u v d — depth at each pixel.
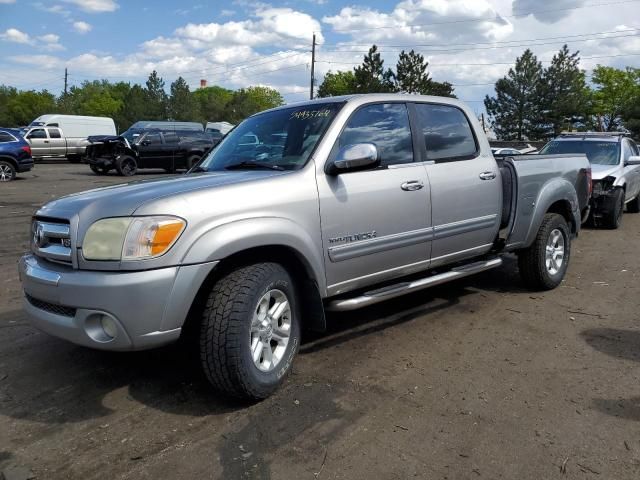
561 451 2.93
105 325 3.12
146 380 3.79
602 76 57.88
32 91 90.94
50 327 3.30
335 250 3.87
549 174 5.76
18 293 5.86
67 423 3.25
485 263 5.10
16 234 9.34
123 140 23.19
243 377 3.27
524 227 5.46
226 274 3.38
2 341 4.51
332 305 3.96
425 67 49.81
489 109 56.12
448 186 4.67
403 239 4.32
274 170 3.90
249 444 3.00
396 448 2.95
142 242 3.04
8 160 19.34
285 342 3.64
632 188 11.49
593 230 10.30
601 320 4.98
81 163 31.16
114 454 2.93
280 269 3.52
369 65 49.53
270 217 3.46
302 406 3.41
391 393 3.57
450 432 3.11
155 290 3.04
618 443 3.00
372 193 4.07
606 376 3.82
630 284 6.24
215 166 4.33
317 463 2.83
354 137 4.14
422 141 4.62
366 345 4.40
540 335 4.61
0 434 3.14
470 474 2.74
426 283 4.52
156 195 3.24
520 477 2.72
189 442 3.03
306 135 4.07
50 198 14.38
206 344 3.24
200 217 3.18
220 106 97.44
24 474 2.75
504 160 5.37
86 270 3.14
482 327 4.80
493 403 3.44
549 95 52.91
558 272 5.94
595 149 11.19
